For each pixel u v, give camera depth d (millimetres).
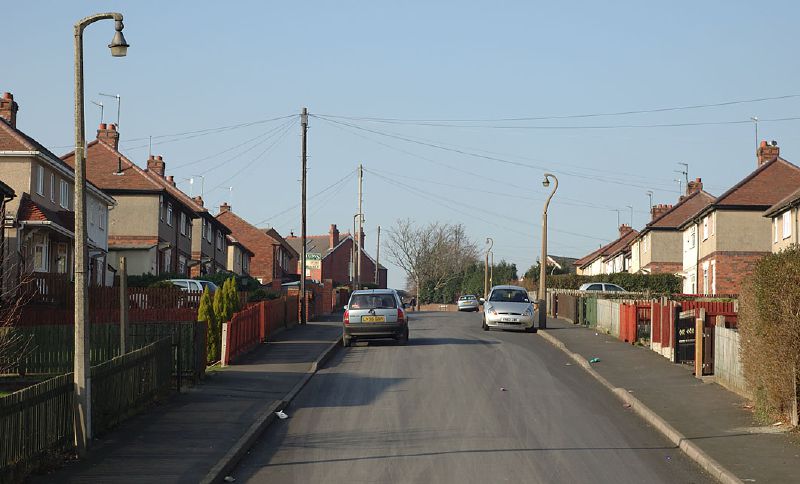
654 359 24797
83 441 12531
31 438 11234
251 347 28406
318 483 11430
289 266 105562
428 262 110938
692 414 15891
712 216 54062
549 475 11742
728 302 30344
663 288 64875
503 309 36625
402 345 30562
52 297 32500
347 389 20250
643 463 12508
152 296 35469
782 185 53438
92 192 43375
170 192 55125
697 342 20922
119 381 15203
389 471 12055
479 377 21984
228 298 28406
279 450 13680
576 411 17094
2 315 26594
